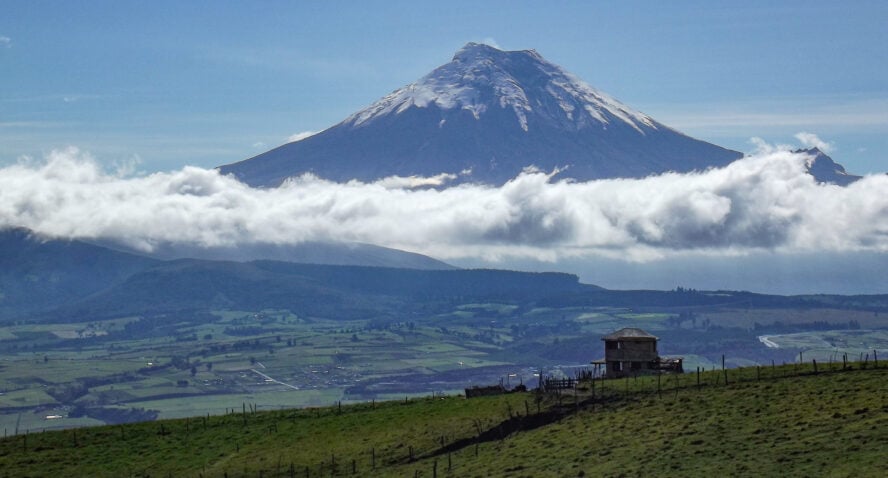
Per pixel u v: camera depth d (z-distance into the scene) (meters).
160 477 147.25
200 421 179.25
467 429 143.75
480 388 171.38
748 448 110.75
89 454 162.25
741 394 135.00
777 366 152.00
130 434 172.88
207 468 149.12
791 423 117.62
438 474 126.12
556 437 131.75
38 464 158.12
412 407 166.88
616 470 111.69
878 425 110.19
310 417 171.75
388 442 147.00
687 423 125.69
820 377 138.00
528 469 119.50
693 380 148.00
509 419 143.25
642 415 133.50
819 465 100.44
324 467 140.50
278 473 141.50
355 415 167.38
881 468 96.00
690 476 104.50
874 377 133.50
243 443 159.50
